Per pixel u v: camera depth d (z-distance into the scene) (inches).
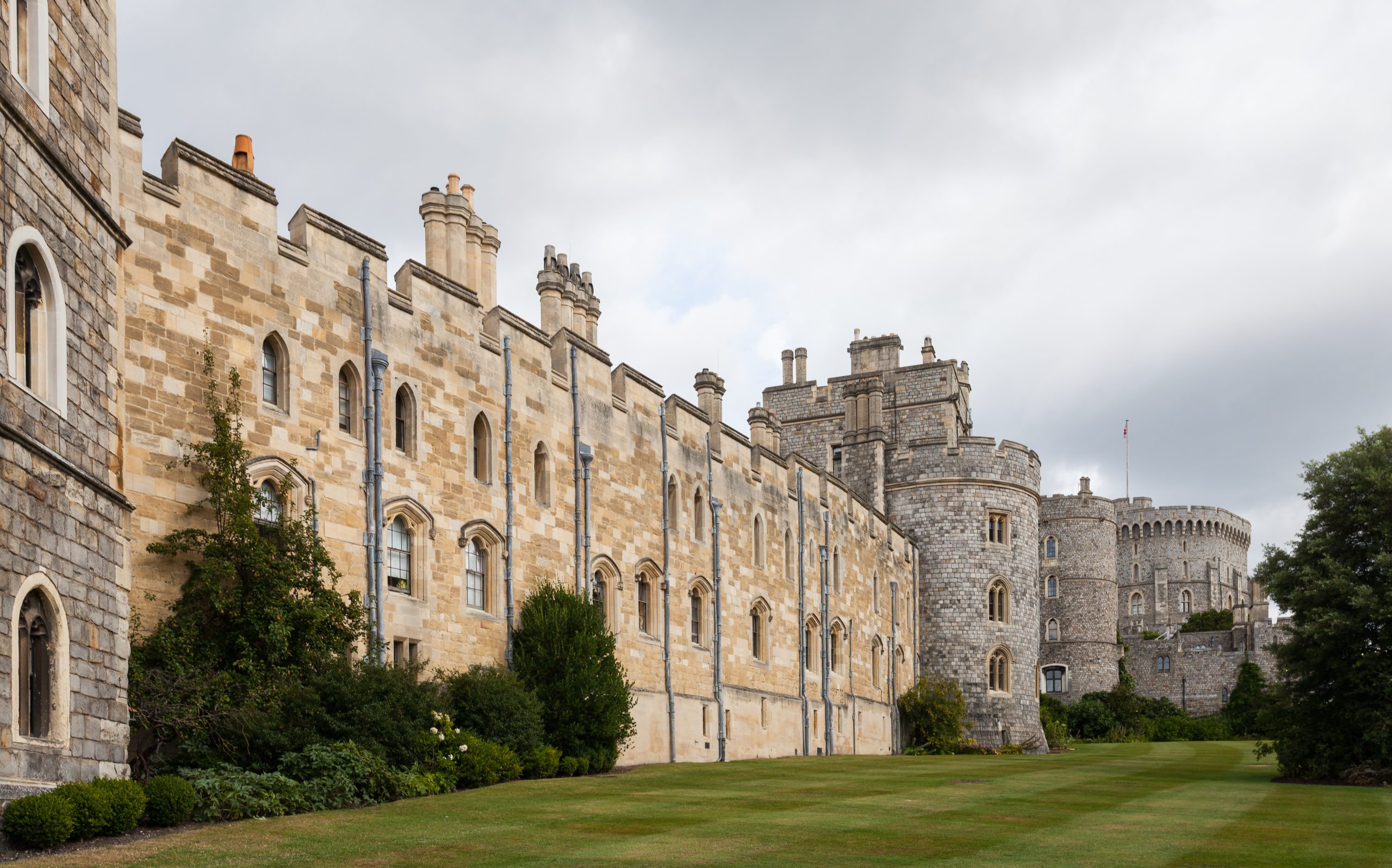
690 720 1560.0
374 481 1028.5
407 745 926.4
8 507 568.1
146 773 759.7
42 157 622.5
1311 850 735.7
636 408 1513.3
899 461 2608.3
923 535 2564.0
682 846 675.4
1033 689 2559.1
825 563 2089.1
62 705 617.3
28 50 628.4
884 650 2348.7
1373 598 1374.3
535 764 1095.6
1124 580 5502.0
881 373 2743.6
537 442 1288.1
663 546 1540.4
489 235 1300.4
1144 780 1347.2
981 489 2556.6
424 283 1133.7
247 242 935.7
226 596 829.8
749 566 1800.0
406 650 1062.4
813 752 1968.5
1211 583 5378.9
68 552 631.8
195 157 898.1
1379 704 1370.6
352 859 592.7
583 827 746.8
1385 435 1488.7
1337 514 1464.1
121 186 832.9
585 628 1224.2
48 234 628.4
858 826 790.5
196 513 861.8
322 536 973.8
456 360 1165.7
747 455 1835.6
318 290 1002.1
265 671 840.3
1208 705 4099.4
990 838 750.5
